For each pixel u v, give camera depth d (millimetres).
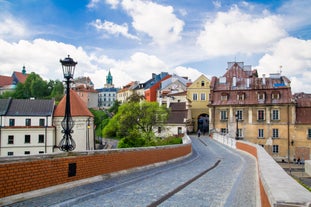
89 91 143375
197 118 75500
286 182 6043
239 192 11680
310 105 59250
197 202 9898
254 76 70125
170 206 9328
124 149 16922
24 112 54688
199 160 27359
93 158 13844
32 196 9898
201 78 75688
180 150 28188
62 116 54875
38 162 10422
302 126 57594
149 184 13578
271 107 59719
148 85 129000
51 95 112625
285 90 60000
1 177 8930
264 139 59875
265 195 6242
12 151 51750
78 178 12664
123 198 10445
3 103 55875
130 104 54156
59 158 11531
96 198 10430
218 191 11875
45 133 53375
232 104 62125
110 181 13953
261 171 8258
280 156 58500
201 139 57312
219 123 63188
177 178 15617
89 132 56812
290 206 4176
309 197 4473
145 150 19969
